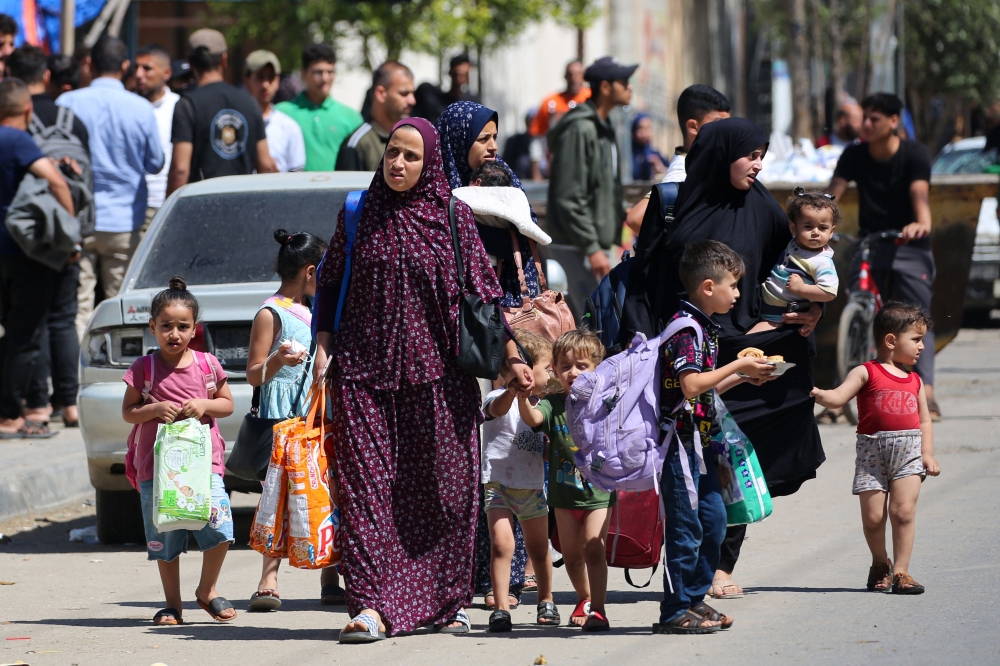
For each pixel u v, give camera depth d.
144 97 35.94
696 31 116.50
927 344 31.67
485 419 17.44
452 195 16.78
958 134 91.81
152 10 64.75
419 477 16.44
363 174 25.36
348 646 15.98
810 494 25.00
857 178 31.31
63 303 31.78
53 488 27.03
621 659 15.01
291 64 55.38
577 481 16.64
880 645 15.18
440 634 16.52
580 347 16.45
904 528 17.81
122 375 22.20
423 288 16.34
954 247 33.78
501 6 58.53
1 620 17.91
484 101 77.75
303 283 18.64
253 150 31.27
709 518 16.08
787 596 17.91
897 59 76.69
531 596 19.28
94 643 16.47
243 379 21.77
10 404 30.73
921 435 17.94
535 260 19.27
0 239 29.59
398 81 29.28
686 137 20.62
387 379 16.25
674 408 15.73
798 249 17.91
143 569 21.59
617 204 31.02
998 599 17.06
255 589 20.11
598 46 93.00
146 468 17.38
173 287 17.78
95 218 32.59
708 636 15.94
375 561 16.17
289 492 16.38
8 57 31.27
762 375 15.34
